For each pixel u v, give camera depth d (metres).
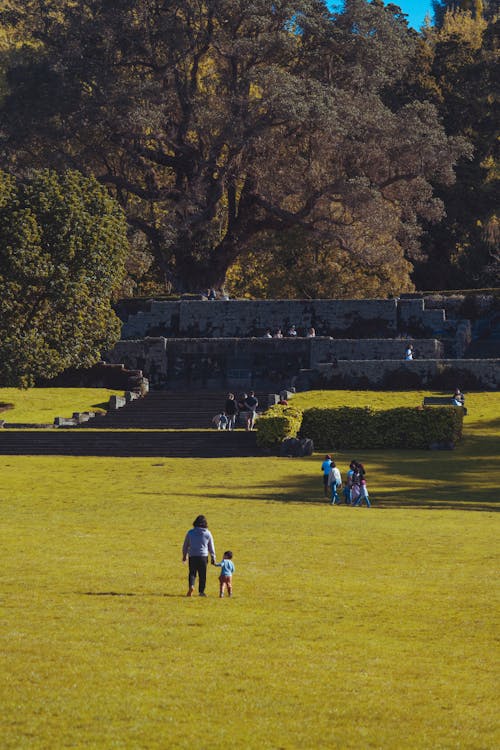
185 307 135.00
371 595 33.56
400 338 126.38
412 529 48.34
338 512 54.94
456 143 144.50
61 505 56.75
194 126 140.25
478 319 136.62
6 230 90.94
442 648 27.39
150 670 24.73
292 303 133.12
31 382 92.50
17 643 26.77
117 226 97.25
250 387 118.12
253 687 23.69
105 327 96.25
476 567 38.62
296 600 32.75
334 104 139.62
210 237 147.12
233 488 65.12
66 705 22.19
